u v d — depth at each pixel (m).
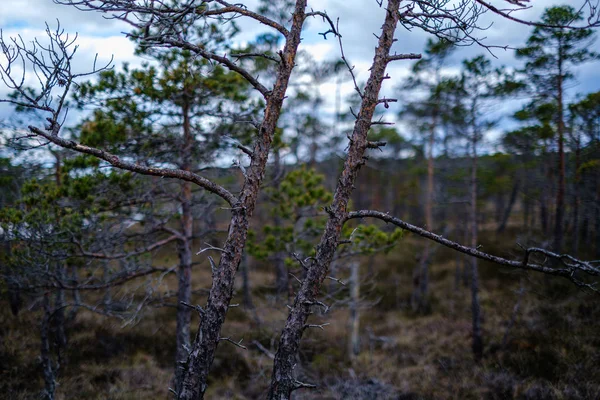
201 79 8.01
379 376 11.14
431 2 4.56
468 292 17.00
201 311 4.16
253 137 9.11
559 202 12.02
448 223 24.33
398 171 28.02
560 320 11.28
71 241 7.17
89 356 10.59
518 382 9.34
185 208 9.25
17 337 10.30
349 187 4.45
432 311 16.28
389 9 4.46
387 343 13.49
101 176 7.53
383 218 4.55
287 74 4.48
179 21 4.19
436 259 22.23
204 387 4.02
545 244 12.54
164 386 9.64
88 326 11.88
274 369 4.22
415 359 12.11
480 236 21.41
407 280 19.59
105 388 9.24
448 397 9.30
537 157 13.37
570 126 11.63
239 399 9.66
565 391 8.38
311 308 4.34
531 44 10.55
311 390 10.11
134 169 4.02
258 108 9.13
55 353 10.00
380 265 21.56
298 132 20.08
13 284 7.67
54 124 3.69
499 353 11.01
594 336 10.12
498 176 18.27
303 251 10.05
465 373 10.46
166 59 8.03
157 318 13.33
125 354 11.02
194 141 8.77
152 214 8.52
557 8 9.77
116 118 8.03
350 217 4.53
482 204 19.17
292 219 10.41
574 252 12.58
